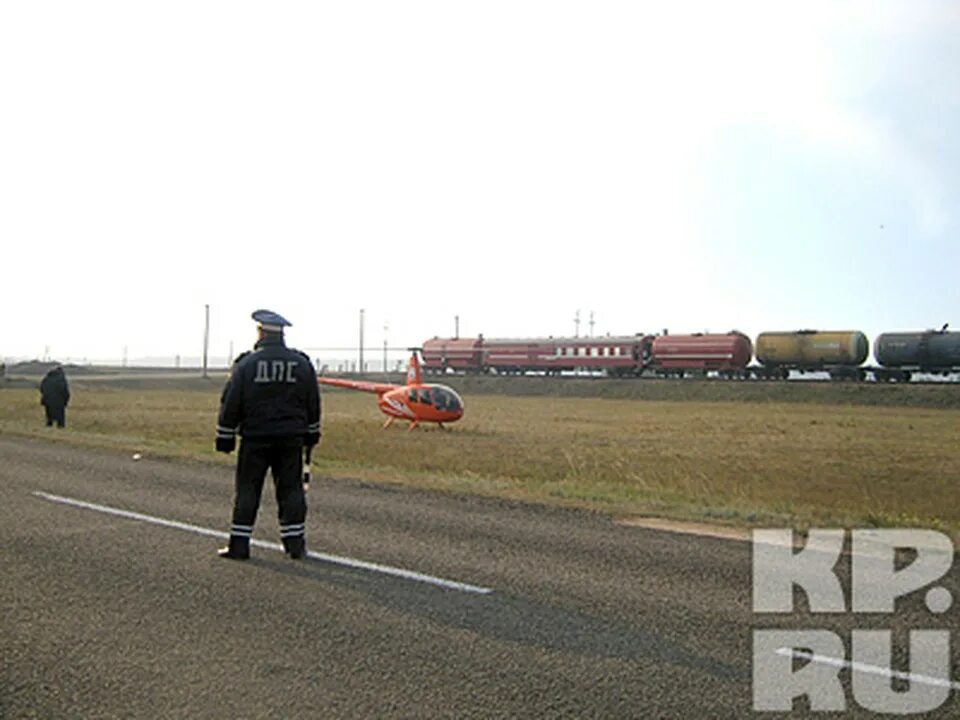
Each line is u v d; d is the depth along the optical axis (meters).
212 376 108.81
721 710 4.15
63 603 5.83
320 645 5.02
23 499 10.18
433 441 27.61
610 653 4.94
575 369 80.75
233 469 13.34
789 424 40.66
